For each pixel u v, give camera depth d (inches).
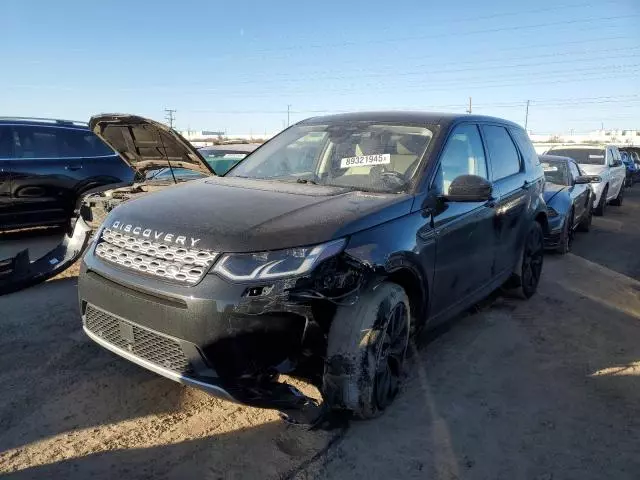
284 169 168.6
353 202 131.6
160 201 134.9
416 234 134.9
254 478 106.4
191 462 110.7
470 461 115.6
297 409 114.0
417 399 140.8
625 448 122.3
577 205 381.4
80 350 160.7
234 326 106.3
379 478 108.7
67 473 105.3
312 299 110.3
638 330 199.8
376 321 120.3
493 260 186.9
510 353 173.6
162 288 110.6
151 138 217.8
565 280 272.4
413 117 172.7
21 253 228.4
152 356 117.0
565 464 115.9
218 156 353.7
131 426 122.7
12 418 123.4
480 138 185.8
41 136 313.4
